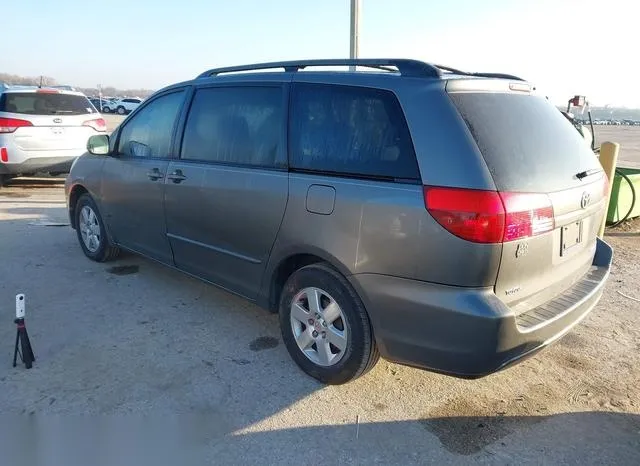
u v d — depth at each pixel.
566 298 3.03
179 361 3.52
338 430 2.87
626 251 6.62
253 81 3.62
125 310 4.31
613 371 3.57
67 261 5.52
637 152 21.38
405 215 2.67
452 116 2.65
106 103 47.38
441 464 2.64
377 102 2.92
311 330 3.27
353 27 7.20
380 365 3.54
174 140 4.20
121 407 2.99
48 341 3.73
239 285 3.75
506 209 2.50
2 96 9.12
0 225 7.02
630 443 2.83
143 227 4.61
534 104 3.14
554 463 2.67
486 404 3.15
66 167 9.62
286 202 3.22
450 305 2.57
